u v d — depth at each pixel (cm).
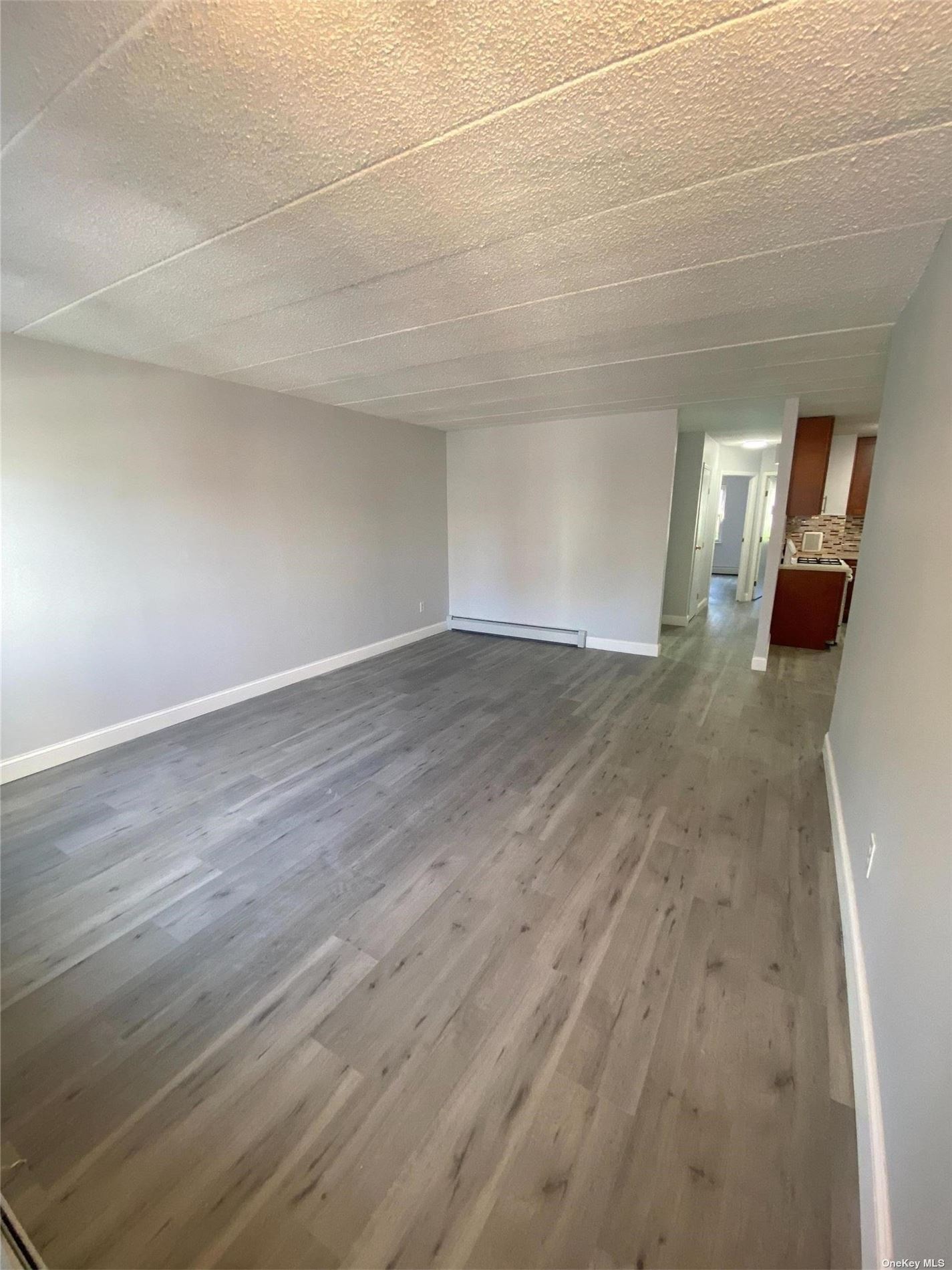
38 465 274
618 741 332
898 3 85
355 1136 123
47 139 119
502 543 578
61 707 297
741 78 101
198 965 170
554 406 441
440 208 148
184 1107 130
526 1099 131
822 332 245
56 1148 121
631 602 523
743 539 782
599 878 209
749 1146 121
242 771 294
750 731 347
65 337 263
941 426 144
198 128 116
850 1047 143
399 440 516
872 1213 104
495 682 444
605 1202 111
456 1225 108
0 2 87
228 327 244
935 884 105
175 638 348
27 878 210
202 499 352
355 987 162
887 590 194
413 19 90
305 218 153
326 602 457
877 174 130
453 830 240
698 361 298
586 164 128
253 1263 102
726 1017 152
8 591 271
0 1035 148
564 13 88
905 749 142
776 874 211
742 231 159
